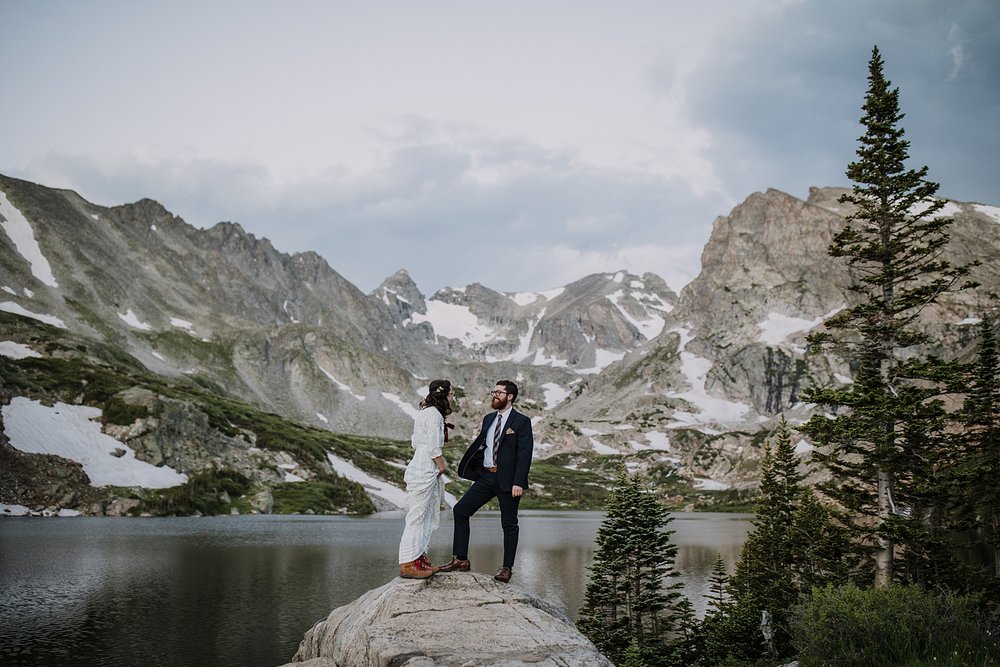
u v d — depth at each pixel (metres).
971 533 37.50
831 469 34.34
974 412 32.25
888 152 34.12
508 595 12.70
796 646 18.12
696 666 41.72
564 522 167.12
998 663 14.27
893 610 16.62
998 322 55.59
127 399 161.00
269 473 174.75
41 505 117.50
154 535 95.12
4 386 142.88
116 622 46.47
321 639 14.48
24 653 39.31
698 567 81.69
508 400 13.71
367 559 79.00
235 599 54.81
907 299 32.69
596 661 10.94
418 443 13.60
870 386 32.56
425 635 11.16
